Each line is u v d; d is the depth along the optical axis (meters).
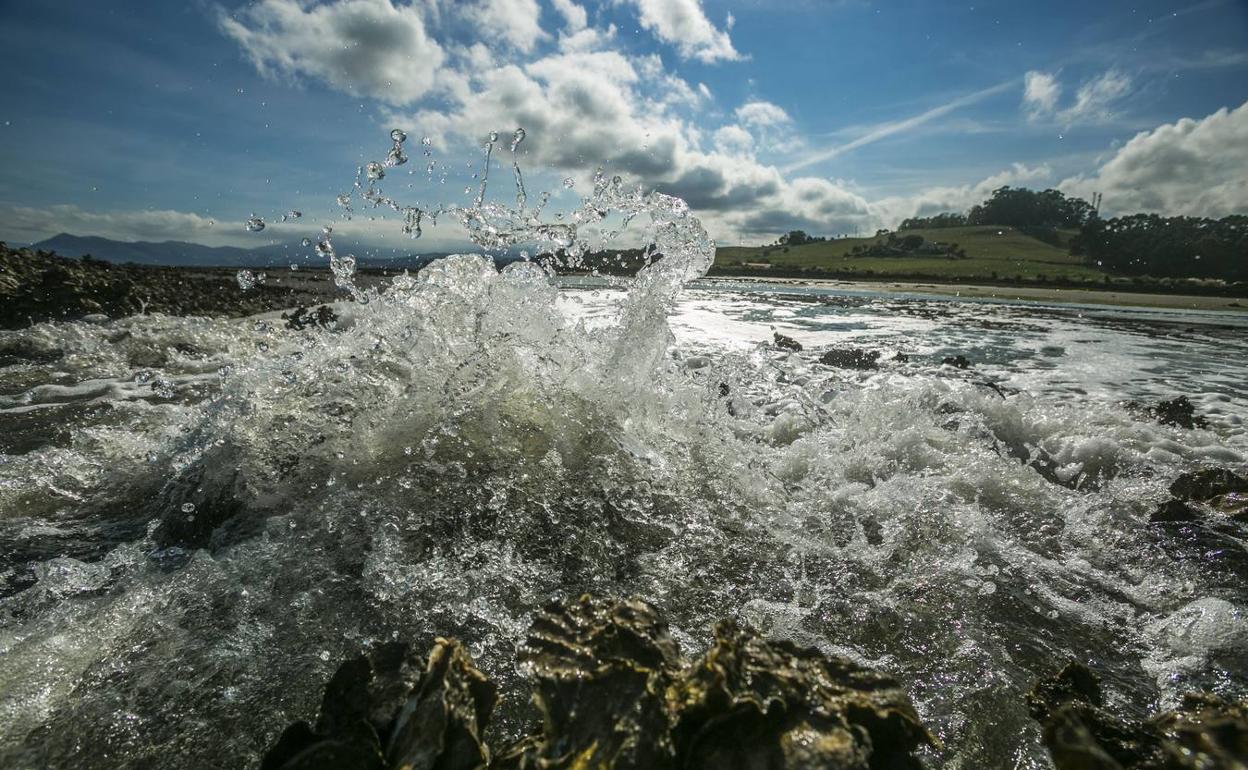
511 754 1.34
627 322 3.83
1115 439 4.05
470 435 3.00
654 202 3.98
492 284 3.83
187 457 3.01
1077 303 26.27
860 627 2.04
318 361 3.50
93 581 2.12
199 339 7.03
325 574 2.16
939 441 3.73
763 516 2.79
